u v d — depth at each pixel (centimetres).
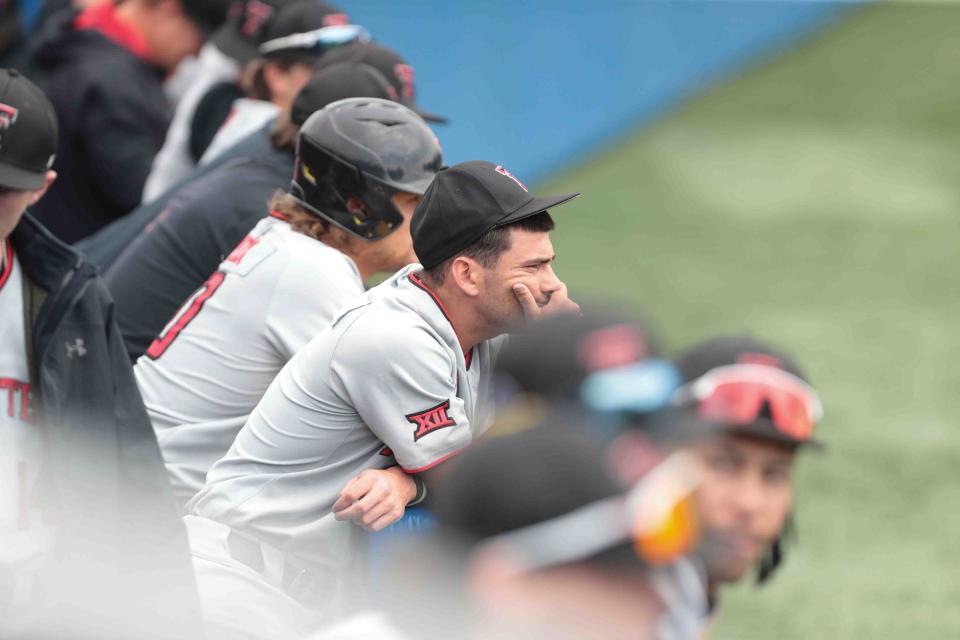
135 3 1708
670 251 3269
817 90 4225
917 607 1677
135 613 803
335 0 3369
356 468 938
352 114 1017
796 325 2828
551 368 513
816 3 4509
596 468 447
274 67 1448
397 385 904
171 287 1216
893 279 3109
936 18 4622
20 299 828
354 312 924
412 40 3453
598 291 3027
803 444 688
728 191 3631
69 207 1697
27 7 2577
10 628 780
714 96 4131
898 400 2422
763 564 745
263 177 1230
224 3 1722
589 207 3522
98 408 834
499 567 441
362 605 918
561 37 3719
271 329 1017
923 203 3591
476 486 448
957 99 4141
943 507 1977
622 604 444
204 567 920
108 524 827
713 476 673
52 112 827
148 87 1717
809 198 3588
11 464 815
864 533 1898
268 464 939
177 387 1045
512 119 3616
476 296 915
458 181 912
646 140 3856
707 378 681
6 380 822
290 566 934
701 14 4200
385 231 1021
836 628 1619
